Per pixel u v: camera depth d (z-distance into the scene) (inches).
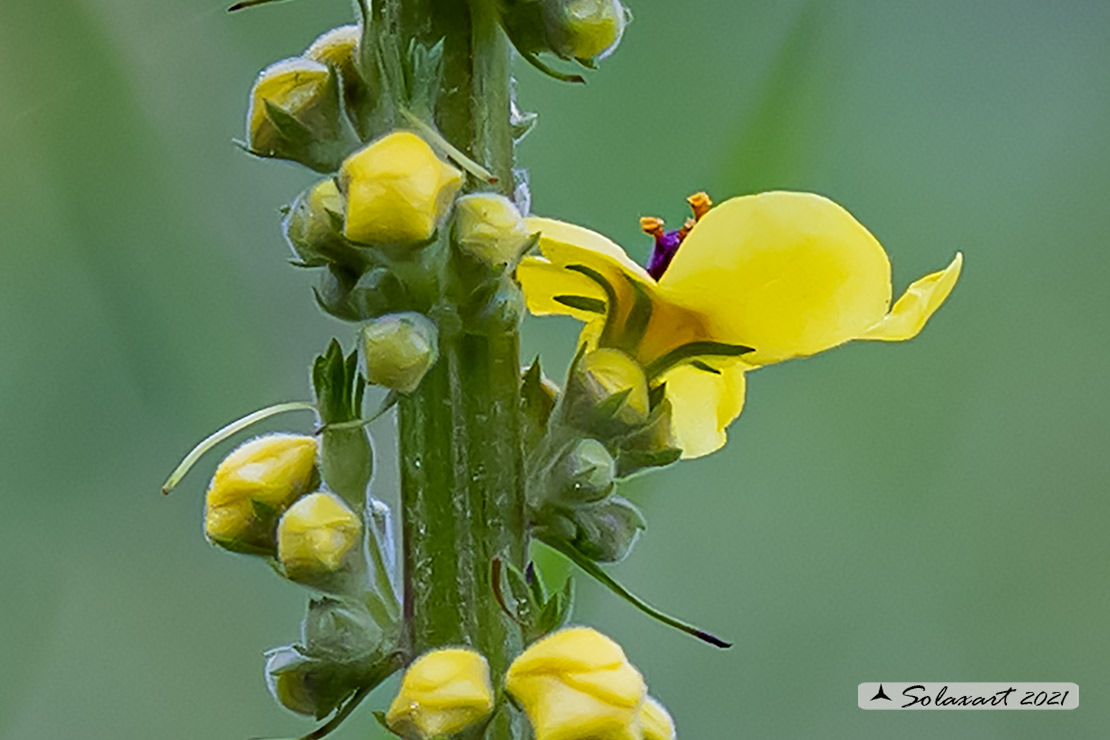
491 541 12.2
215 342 15.0
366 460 12.1
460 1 12.2
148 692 15.1
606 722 11.8
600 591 14.8
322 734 12.1
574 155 15.1
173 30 14.9
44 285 14.9
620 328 12.3
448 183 11.9
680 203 15.1
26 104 14.8
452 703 11.9
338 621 12.1
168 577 15.1
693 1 15.1
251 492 12.1
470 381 12.2
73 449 15.0
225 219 15.0
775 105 14.5
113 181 14.9
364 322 12.1
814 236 12.1
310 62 12.1
